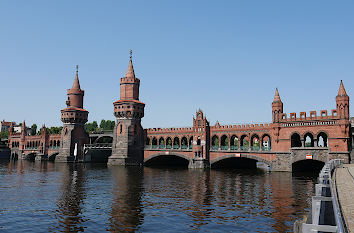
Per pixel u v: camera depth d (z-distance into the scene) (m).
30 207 30.47
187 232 22.39
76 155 110.19
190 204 31.97
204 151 83.75
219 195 37.47
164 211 28.78
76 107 114.00
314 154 65.88
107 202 32.97
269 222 24.66
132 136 96.00
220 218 26.08
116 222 25.03
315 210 10.12
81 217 26.62
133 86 99.12
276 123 71.69
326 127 64.75
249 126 78.12
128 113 96.25
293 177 58.97
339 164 50.53
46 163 106.06
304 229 8.83
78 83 116.56
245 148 78.81
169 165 103.62
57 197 35.94
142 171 73.69
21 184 47.53
